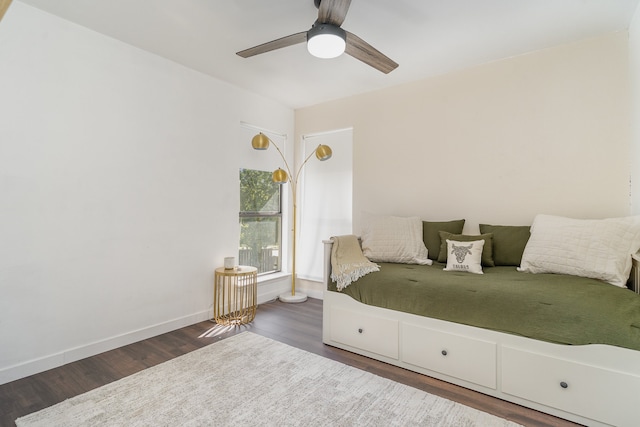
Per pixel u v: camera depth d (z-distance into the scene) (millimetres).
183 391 1878
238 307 3424
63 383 1967
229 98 3381
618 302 1661
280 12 2146
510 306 1800
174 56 2791
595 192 2416
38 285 2117
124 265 2553
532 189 2658
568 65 2523
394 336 2229
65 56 2240
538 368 1704
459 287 2037
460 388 1944
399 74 3117
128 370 2131
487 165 2859
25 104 2064
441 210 3092
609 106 2373
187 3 2055
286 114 4109
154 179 2752
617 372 1518
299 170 4188
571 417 1624
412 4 2037
